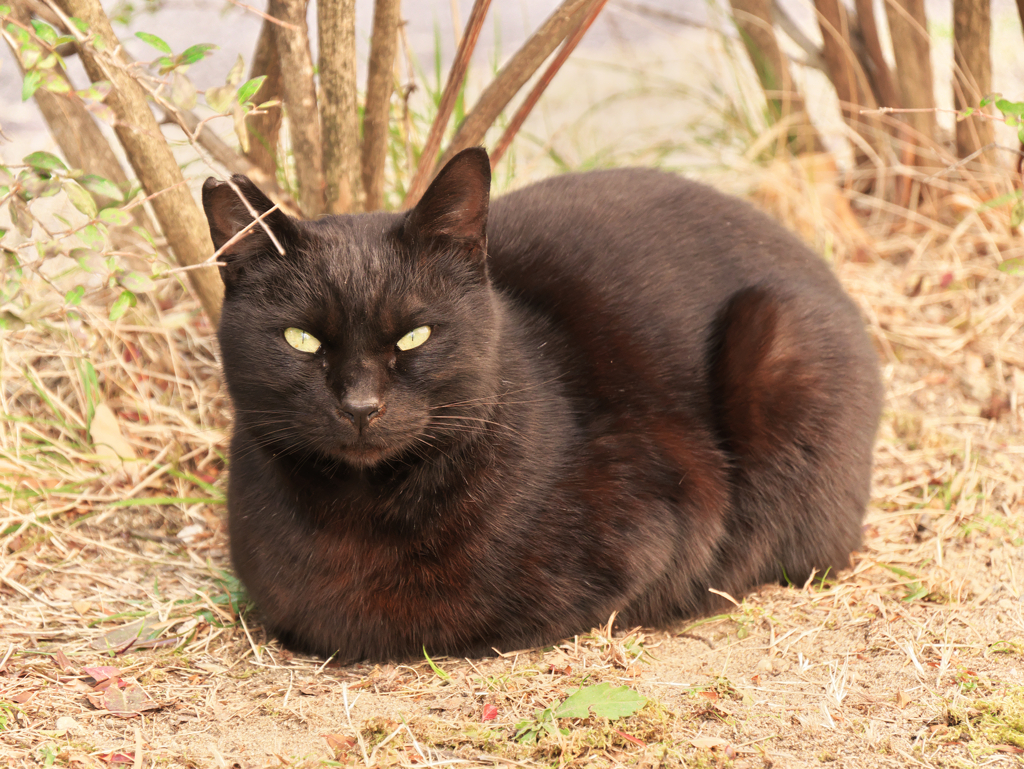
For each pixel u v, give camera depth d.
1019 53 6.05
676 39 6.47
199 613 2.61
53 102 3.27
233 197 2.20
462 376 2.24
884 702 2.12
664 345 2.70
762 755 1.94
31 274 2.50
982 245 4.31
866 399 2.82
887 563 2.83
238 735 2.06
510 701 2.17
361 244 2.20
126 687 2.23
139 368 3.55
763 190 4.65
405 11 7.14
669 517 2.57
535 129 5.79
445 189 2.17
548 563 2.40
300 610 2.40
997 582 2.67
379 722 2.05
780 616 2.61
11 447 3.25
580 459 2.48
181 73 2.09
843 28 4.39
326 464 2.28
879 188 4.49
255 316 2.21
